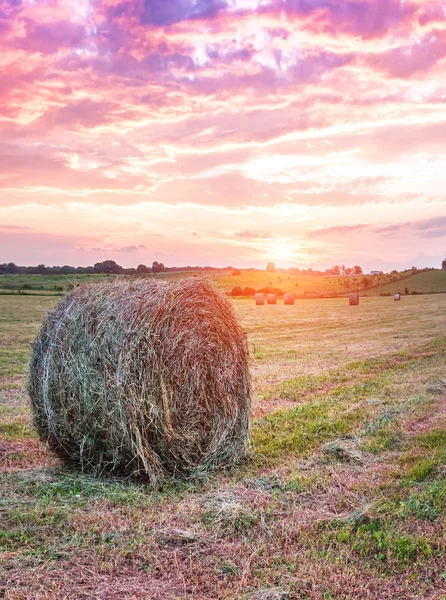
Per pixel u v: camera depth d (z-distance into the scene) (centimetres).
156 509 505
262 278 7731
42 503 511
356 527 466
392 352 1612
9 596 359
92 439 595
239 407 669
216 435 634
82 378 587
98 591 370
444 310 3688
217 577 390
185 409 606
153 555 416
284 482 564
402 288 7281
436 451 655
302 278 8306
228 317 675
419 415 837
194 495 544
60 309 646
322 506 508
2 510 494
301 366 1352
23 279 6141
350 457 642
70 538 443
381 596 370
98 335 589
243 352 683
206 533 452
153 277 697
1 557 408
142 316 589
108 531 455
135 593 369
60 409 608
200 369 624
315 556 416
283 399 972
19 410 879
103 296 627
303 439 716
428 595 372
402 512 485
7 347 1611
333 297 6134
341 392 1022
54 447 640
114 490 556
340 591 374
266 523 471
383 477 580
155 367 581
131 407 571
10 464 624
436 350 1645
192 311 627
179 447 595
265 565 406
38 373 633
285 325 2586
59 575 388
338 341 1938
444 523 466
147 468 575
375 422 793
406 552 422
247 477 593
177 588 376
